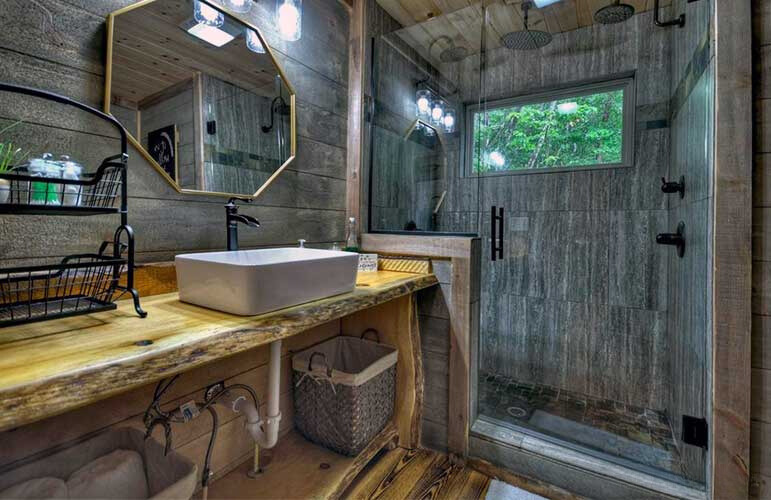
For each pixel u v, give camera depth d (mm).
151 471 956
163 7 1237
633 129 2227
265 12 1589
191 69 1319
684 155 1741
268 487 1362
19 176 742
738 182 1191
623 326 2273
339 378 1534
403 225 2197
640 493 1398
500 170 2613
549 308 2484
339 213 2039
